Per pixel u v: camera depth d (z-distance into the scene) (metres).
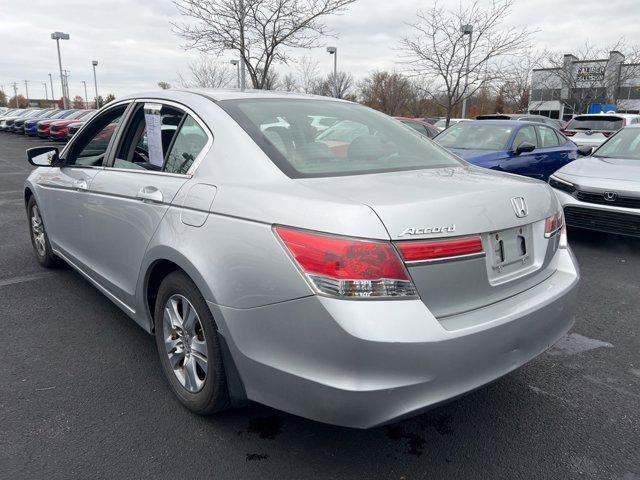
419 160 2.99
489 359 2.21
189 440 2.57
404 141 3.21
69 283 4.73
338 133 2.95
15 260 5.43
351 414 2.02
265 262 2.16
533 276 2.61
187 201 2.59
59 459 2.42
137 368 3.25
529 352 2.45
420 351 1.99
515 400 2.99
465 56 15.35
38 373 3.17
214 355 2.47
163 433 2.62
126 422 2.70
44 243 4.94
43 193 4.49
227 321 2.31
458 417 2.82
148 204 2.87
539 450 2.56
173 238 2.61
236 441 2.57
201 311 2.50
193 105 2.94
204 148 2.73
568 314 2.69
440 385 2.08
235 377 2.41
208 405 2.60
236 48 12.55
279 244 2.12
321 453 2.51
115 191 3.21
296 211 2.13
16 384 3.04
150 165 3.14
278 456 2.47
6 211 8.18
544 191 2.73
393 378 1.99
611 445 2.60
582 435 2.68
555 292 2.56
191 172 2.72
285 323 2.11
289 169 2.47
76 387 3.02
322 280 2.01
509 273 2.45
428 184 2.42
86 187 3.59
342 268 1.98
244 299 2.23
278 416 2.78
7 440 2.54
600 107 27.91
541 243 2.65
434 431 2.69
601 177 6.16
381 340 1.94
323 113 3.13
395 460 2.47
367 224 2.00
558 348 3.64
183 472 2.36
